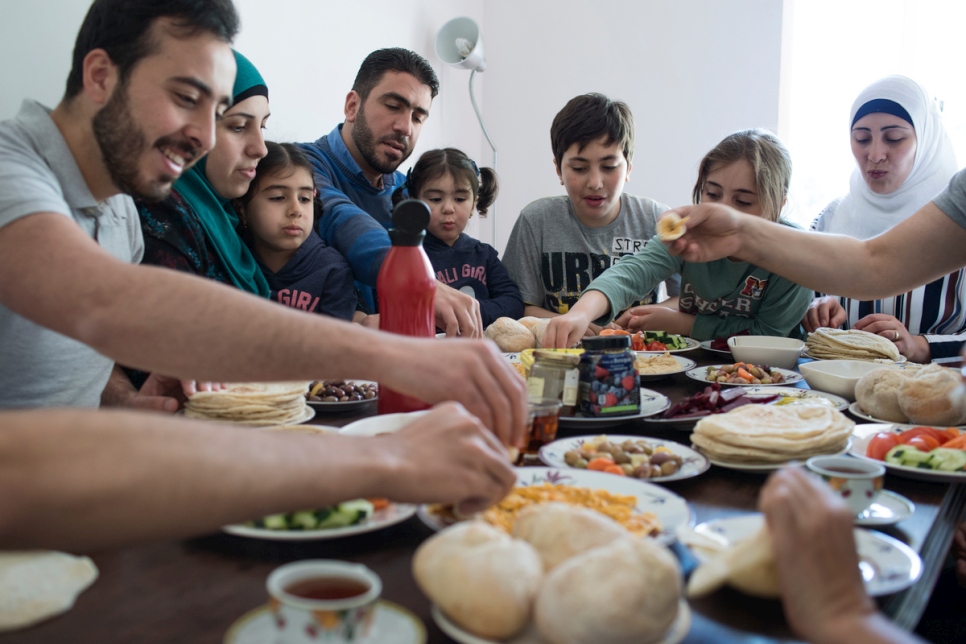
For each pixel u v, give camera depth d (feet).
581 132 8.38
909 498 3.12
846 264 5.05
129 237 4.77
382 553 2.44
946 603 4.58
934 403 3.96
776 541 1.92
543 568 2.06
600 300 6.77
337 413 4.38
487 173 10.23
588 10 13.85
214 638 1.89
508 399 2.76
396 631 1.87
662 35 13.37
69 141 3.82
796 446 3.26
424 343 2.77
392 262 4.03
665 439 3.86
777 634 1.98
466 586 1.84
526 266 9.19
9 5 6.40
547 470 3.05
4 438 1.76
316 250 7.09
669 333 7.68
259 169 6.77
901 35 12.36
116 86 3.57
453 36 12.51
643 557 1.83
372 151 8.63
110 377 4.76
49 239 2.94
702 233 5.21
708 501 2.95
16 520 1.74
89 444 1.83
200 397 3.95
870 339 6.05
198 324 2.62
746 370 5.32
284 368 2.65
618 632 1.74
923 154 8.62
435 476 2.32
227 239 6.33
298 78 10.16
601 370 3.96
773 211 7.33
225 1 3.65
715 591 2.22
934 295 7.90
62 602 2.02
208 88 3.61
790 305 7.34
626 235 9.07
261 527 2.46
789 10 12.78
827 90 12.92
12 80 6.48
